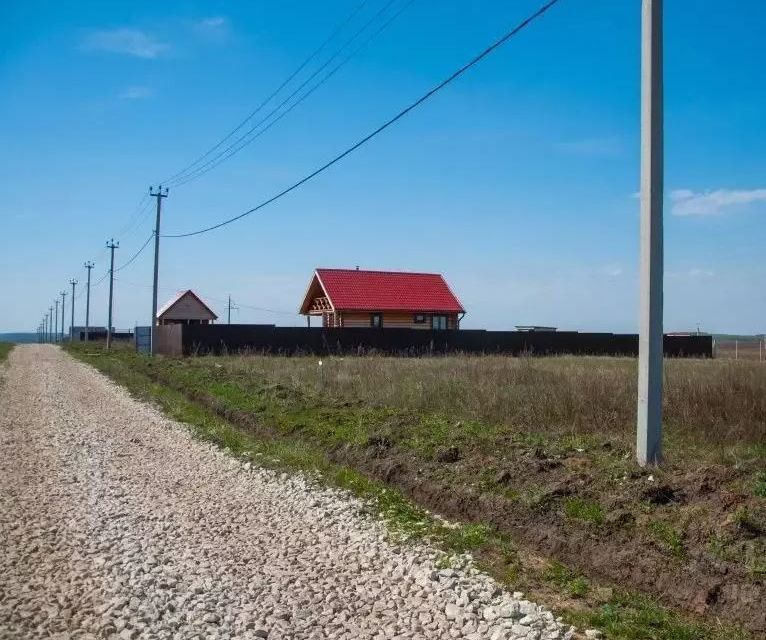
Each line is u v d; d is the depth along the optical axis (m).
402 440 11.20
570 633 4.95
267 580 6.00
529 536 7.30
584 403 11.80
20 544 6.82
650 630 5.07
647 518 6.76
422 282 48.50
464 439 10.62
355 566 6.36
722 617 5.38
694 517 6.51
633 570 6.18
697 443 9.49
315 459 11.08
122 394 21.25
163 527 7.52
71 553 6.59
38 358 43.62
